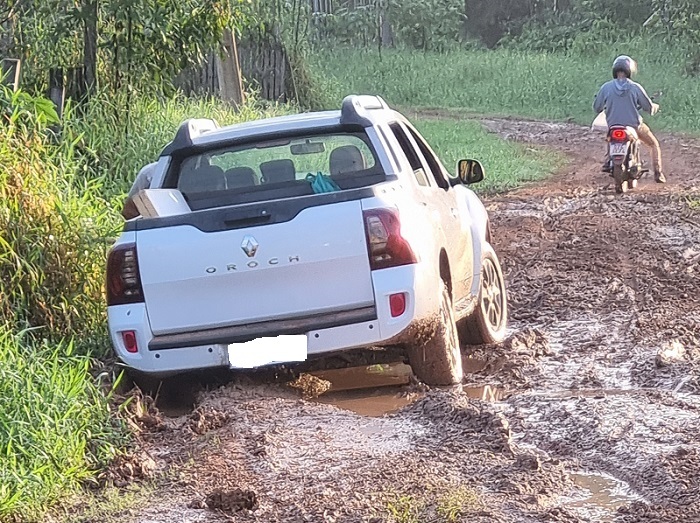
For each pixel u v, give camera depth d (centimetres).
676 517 489
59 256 795
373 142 727
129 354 672
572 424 621
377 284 655
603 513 504
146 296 667
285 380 748
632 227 1315
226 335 660
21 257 778
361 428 635
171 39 1333
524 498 518
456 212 810
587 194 1648
